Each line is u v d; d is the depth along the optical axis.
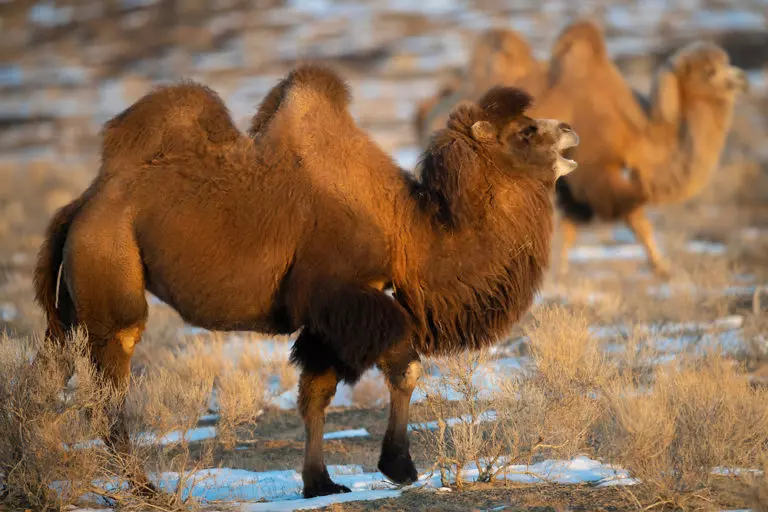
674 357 37.25
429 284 28.00
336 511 23.98
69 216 28.59
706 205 100.19
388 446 27.42
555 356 30.64
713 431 25.75
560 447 27.36
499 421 29.62
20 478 25.84
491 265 28.05
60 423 26.22
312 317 26.91
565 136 28.67
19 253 82.25
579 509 23.47
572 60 63.31
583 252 73.94
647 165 62.50
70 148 160.38
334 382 28.11
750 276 61.00
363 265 27.33
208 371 39.56
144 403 32.38
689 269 61.47
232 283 27.42
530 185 28.66
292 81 29.52
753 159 117.44
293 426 37.47
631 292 53.06
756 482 23.47
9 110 192.88
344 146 28.62
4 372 26.89
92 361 27.77
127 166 28.27
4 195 119.12
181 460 31.23
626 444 25.11
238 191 27.64
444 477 26.83
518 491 25.47
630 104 62.84
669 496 23.75
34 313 51.62
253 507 25.45
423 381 30.25
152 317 50.34
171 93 28.59
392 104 169.62
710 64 61.72
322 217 27.41
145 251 27.69
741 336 43.03
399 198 28.36
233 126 28.78
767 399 28.45
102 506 26.06
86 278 27.47
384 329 26.19
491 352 38.09
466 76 70.81
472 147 28.19
